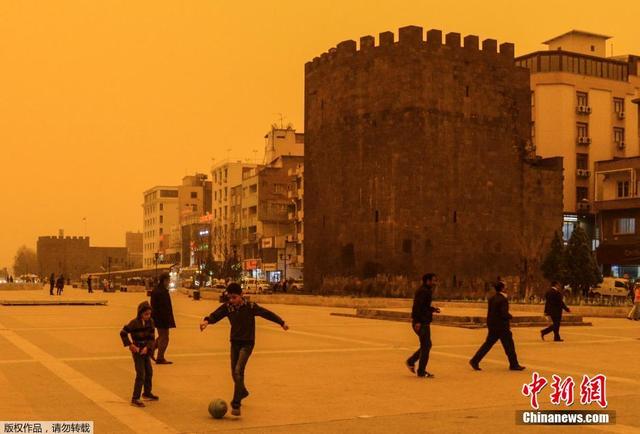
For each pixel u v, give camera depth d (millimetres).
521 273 59250
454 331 28547
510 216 59656
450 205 56812
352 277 57531
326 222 61062
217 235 106688
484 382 14891
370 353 20156
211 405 11047
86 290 92438
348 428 10414
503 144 59781
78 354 19016
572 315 32906
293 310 44031
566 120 77312
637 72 83312
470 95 58500
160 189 158375
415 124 55969
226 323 32094
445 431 10242
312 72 64312
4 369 16141
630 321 36188
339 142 59812
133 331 12195
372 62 57719
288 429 10352
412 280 54688
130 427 10414
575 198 76562
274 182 95188
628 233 65938
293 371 16344
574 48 85875
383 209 56094
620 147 79562
